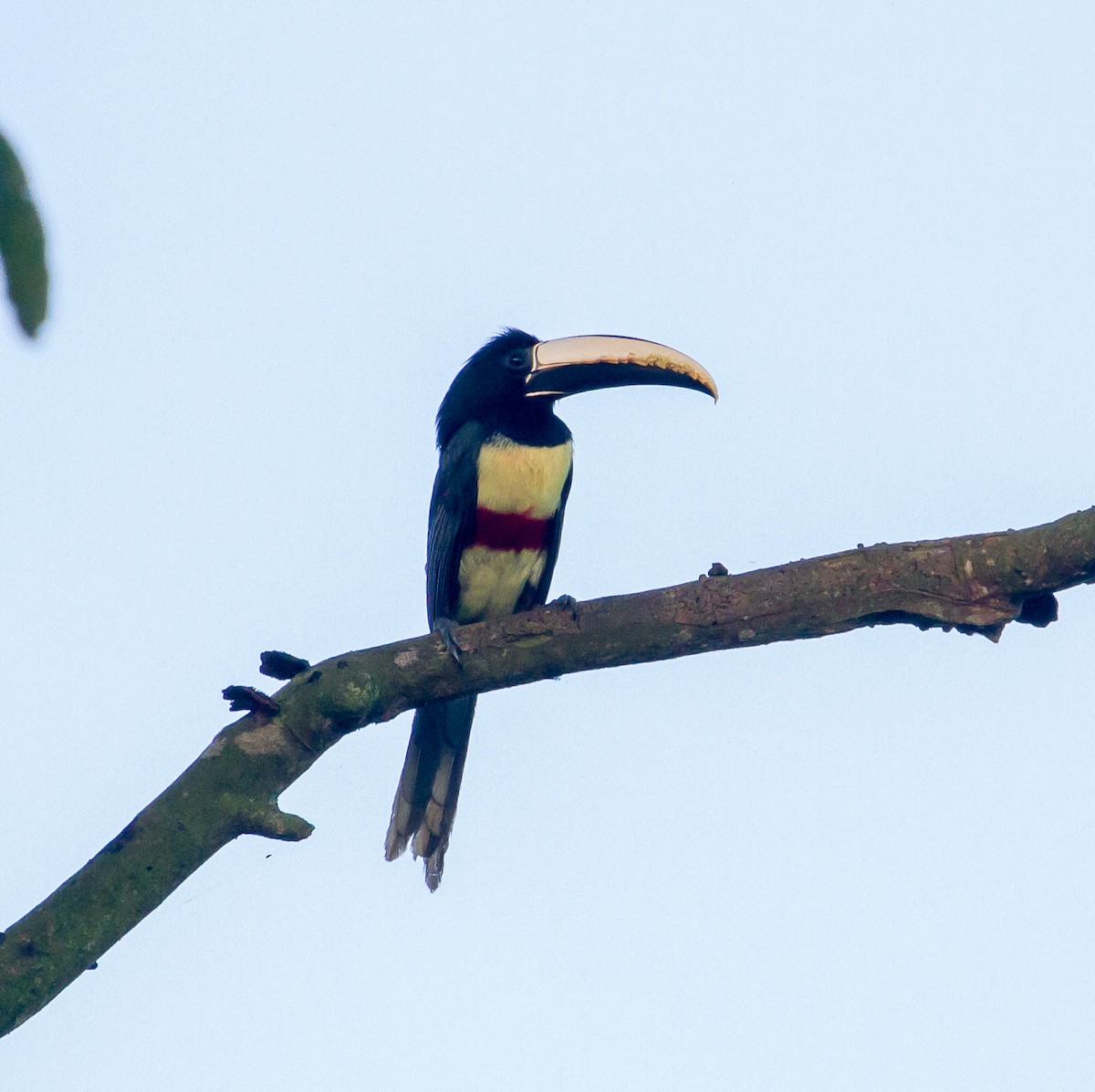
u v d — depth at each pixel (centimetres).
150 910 934
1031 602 995
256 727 978
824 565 1002
